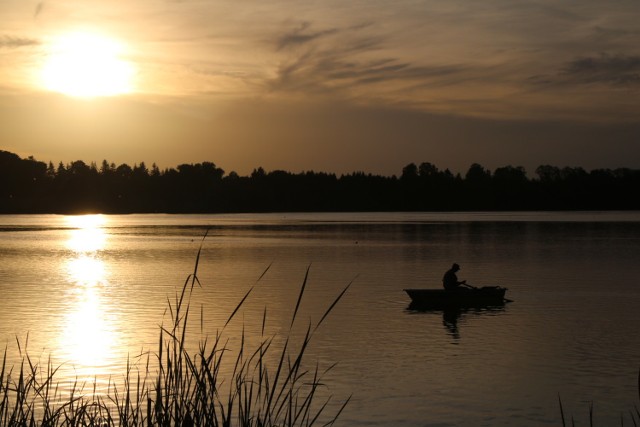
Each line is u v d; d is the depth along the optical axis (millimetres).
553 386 20609
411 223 167750
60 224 179625
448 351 25047
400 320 31234
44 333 27984
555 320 31328
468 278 49594
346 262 63531
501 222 169500
